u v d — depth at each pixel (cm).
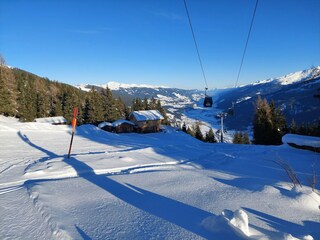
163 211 480
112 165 979
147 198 562
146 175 825
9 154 1256
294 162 1243
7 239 378
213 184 693
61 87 9412
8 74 5741
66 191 616
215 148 1830
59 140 2083
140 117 4625
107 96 6475
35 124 3064
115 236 379
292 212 477
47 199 540
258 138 3888
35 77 10862
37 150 1441
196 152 1545
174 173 869
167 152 1498
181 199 554
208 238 367
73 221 431
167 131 4828
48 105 6769
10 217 454
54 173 816
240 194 585
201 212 474
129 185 684
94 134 2897
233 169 1016
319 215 465
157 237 374
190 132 6275
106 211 479
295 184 653
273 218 448
